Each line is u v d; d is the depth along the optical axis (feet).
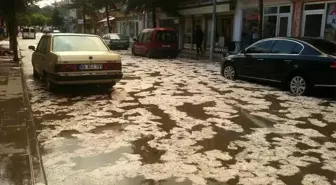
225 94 33.45
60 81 29.68
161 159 16.96
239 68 41.24
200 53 84.74
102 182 14.38
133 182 14.44
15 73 42.24
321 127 22.89
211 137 20.44
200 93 33.83
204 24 89.66
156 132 21.18
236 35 74.69
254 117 25.11
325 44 33.24
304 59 32.53
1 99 27.73
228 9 74.49
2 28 150.41
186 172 15.52
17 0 58.44
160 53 73.10
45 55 32.78
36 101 28.94
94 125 22.39
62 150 17.89
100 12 204.03
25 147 17.42
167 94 33.09
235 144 19.30
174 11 95.25
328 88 31.50
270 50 36.86
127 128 21.88
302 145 19.38
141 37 79.05
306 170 16.01
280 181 14.82
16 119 22.27
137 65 59.16
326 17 52.49
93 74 30.66
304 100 31.04
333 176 15.43
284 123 23.67
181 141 19.63
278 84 39.01
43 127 21.80
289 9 59.67
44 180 14.01
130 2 91.86
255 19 68.80
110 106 27.71
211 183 14.49
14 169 14.88
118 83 39.27
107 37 107.14
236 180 14.82
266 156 17.62
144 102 29.40
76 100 29.63
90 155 17.29
